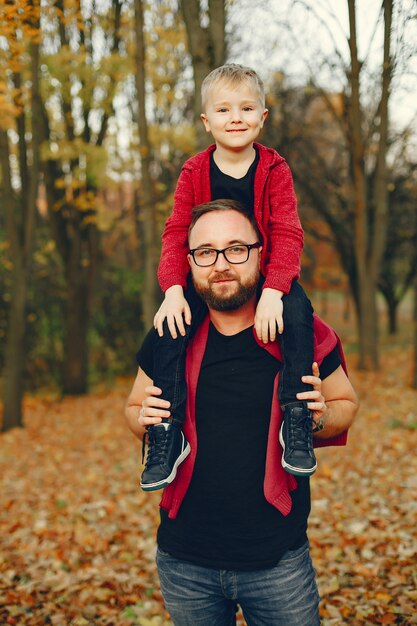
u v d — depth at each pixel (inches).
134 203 490.3
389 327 925.2
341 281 918.4
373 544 183.9
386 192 496.1
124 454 331.3
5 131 371.6
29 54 348.5
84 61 366.6
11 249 398.3
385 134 438.6
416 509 207.9
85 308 519.8
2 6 203.3
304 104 510.9
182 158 407.2
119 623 152.4
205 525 78.3
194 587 79.6
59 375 557.9
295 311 80.9
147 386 85.6
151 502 246.5
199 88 245.9
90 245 513.3
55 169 466.6
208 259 79.0
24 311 408.5
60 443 366.3
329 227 589.3
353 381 491.5
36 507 249.6
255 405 79.4
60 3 273.1
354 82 241.4
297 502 80.2
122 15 388.2
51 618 155.0
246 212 81.5
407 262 833.5
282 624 77.9
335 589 159.2
